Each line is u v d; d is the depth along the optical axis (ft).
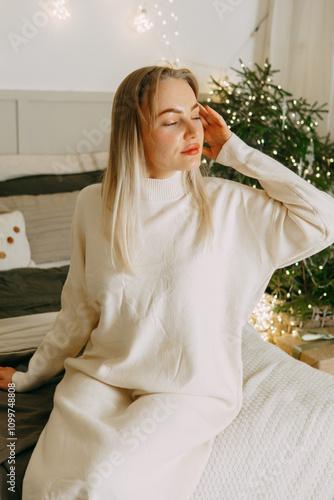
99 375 4.24
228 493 4.09
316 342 7.63
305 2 8.89
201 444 4.12
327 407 4.53
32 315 6.04
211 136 4.27
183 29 8.91
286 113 8.44
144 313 4.16
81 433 3.85
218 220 4.25
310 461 4.38
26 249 7.36
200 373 4.11
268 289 8.46
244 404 4.51
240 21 9.23
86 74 8.63
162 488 3.76
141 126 4.07
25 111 8.39
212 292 4.24
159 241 4.17
